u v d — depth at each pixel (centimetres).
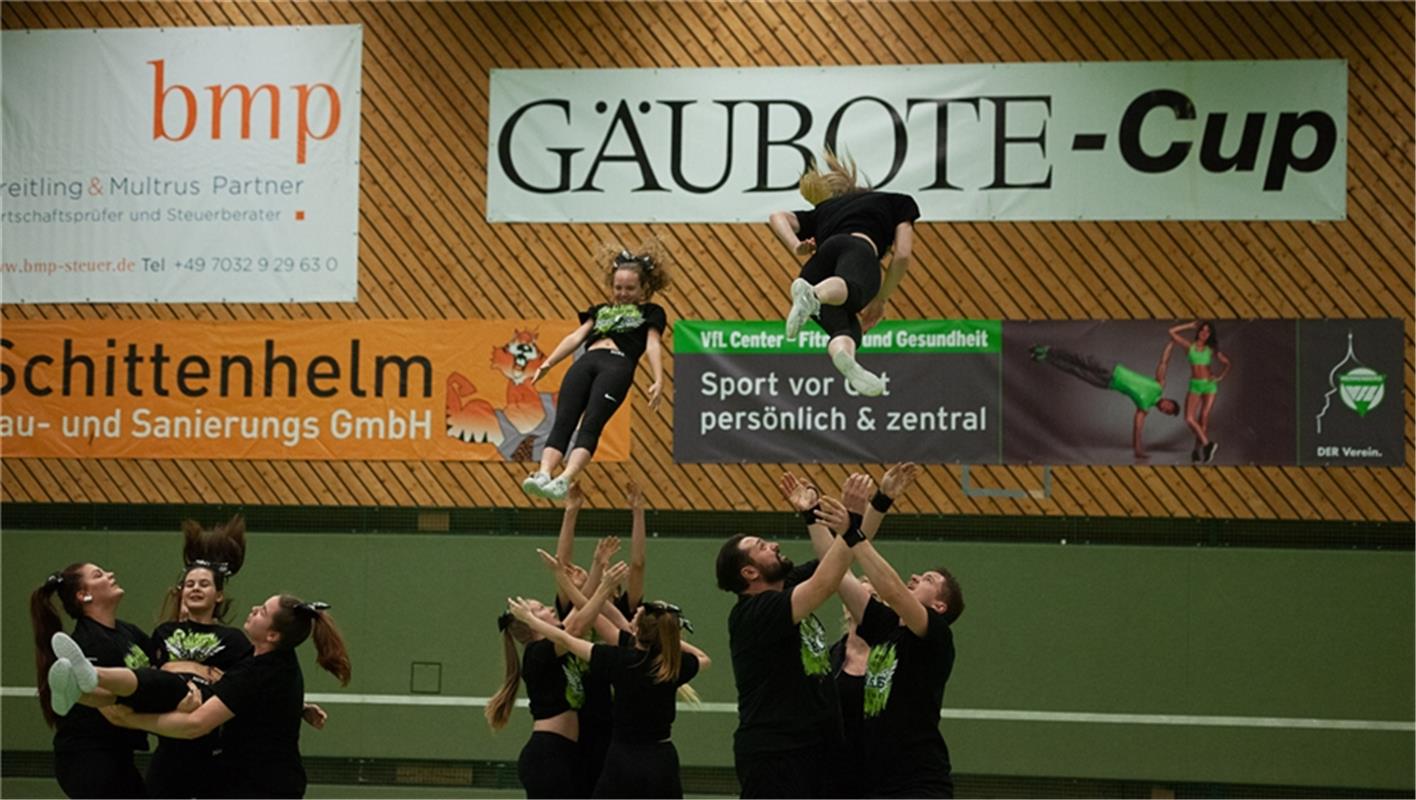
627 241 1043
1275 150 1010
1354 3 1011
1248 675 980
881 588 568
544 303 1045
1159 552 991
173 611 715
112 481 1057
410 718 1018
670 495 1022
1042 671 989
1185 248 1012
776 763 581
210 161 1069
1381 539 988
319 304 1057
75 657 565
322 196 1062
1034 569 995
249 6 1075
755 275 1034
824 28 1041
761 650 586
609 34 1053
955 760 989
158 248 1069
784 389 1023
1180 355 1005
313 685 1024
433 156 1057
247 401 1055
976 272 1021
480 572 1027
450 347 1047
